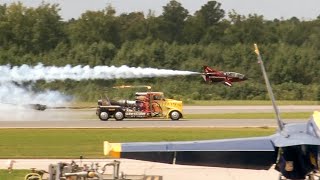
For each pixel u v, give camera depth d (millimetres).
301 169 46844
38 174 55156
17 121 121938
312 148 45781
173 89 187875
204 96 189375
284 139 46250
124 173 58719
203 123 114250
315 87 196000
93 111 148875
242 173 61062
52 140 88375
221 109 154125
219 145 46438
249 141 46969
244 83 193750
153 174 60781
